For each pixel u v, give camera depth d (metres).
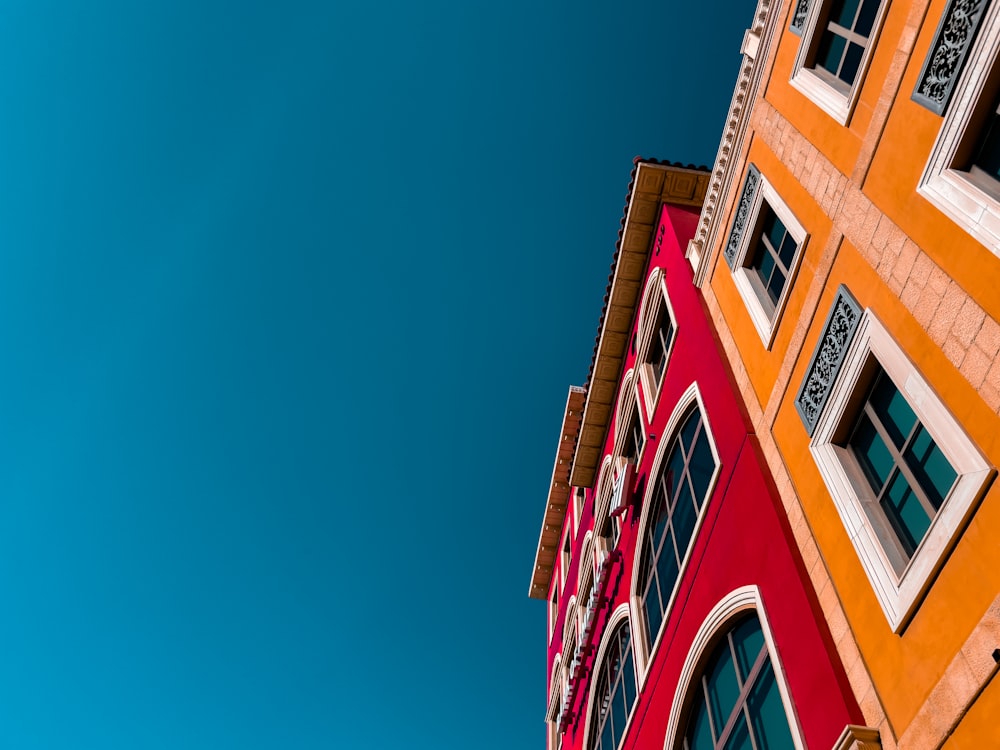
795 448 11.22
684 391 16.70
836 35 12.37
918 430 8.82
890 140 9.85
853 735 7.91
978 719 6.76
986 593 7.01
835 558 9.55
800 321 11.67
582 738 22.00
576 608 26.64
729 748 11.55
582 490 31.58
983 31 8.12
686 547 15.16
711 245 16.62
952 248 8.34
